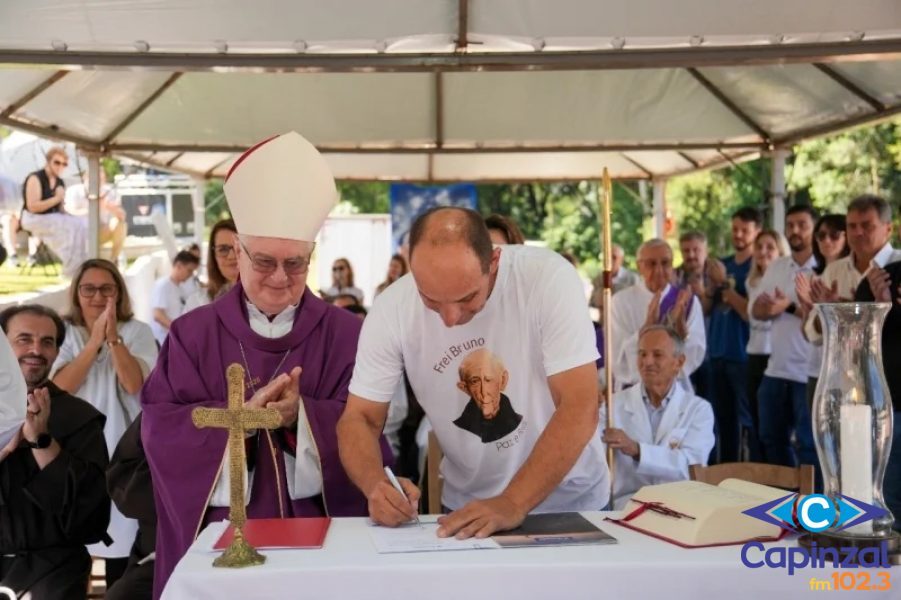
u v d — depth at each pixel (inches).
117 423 183.3
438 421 111.8
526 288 104.8
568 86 321.1
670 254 248.5
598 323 274.2
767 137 339.0
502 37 197.9
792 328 251.0
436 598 76.6
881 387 82.6
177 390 122.0
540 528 90.0
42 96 274.2
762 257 271.6
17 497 138.6
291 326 126.6
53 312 157.3
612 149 372.5
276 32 195.0
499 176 462.9
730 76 295.9
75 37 190.5
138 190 488.4
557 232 809.5
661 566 77.2
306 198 114.5
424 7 191.5
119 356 178.5
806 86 277.6
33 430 134.1
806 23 186.7
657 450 152.2
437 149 375.6
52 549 140.3
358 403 108.7
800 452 247.8
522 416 108.7
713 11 186.2
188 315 126.3
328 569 76.2
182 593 74.9
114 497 129.6
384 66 204.2
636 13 188.1
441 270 87.5
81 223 414.9
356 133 363.3
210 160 425.1
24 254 393.7
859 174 601.0
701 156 402.6
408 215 463.8
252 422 82.8
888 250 211.3
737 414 284.0
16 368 122.8
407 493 97.7
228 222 209.9
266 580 75.7
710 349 288.2
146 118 329.7
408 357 108.6
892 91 256.8
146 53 199.9
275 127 350.3
